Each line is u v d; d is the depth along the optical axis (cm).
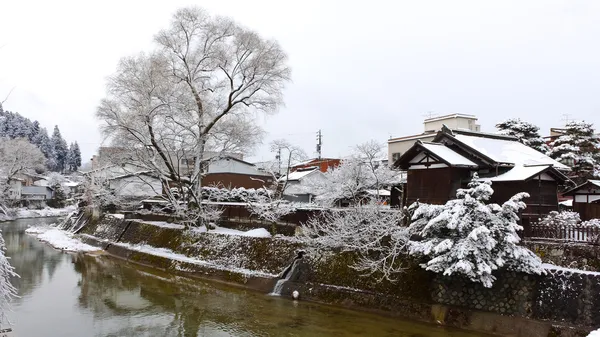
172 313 1549
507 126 3356
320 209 1994
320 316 1470
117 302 1705
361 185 2286
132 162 2545
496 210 1273
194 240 2406
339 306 1564
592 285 1151
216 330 1362
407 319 1401
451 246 1242
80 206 4809
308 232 1802
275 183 2938
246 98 2489
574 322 1144
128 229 3084
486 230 1188
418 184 1903
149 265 2425
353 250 1653
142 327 1405
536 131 3300
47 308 1631
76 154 11806
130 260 2600
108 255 2847
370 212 1591
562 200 2580
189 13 2416
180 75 2402
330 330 1332
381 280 1527
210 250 2248
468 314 1305
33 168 6650
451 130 2086
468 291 1341
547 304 1199
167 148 2494
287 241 1948
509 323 1224
